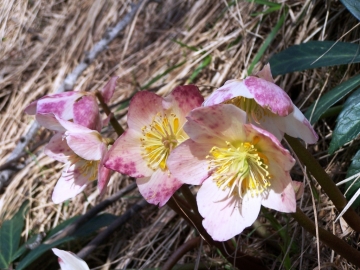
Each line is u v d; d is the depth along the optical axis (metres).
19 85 0.54
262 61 0.41
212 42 0.45
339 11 0.38
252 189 0.21
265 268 0.28
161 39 0.50
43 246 0.33
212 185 0.21
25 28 0.59
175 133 0.24
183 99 0.23
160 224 0.36
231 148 0.21
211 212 0.21
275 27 0.39
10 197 0.44
